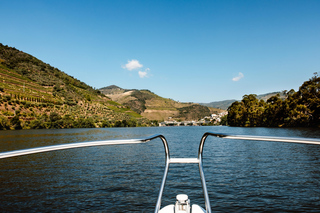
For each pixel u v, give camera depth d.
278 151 20.19
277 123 73.31
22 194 8.93
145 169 13.30
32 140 36.84
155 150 22.83
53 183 10.51
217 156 18.11
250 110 90.94
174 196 8.38
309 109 61.19
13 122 85.81
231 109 111.06
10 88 132.62
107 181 10.66
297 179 10.58
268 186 9.50
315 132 42.59
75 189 9.48
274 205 7.40
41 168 14.16
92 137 45.81
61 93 166.25
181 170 12.71
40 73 199.38
